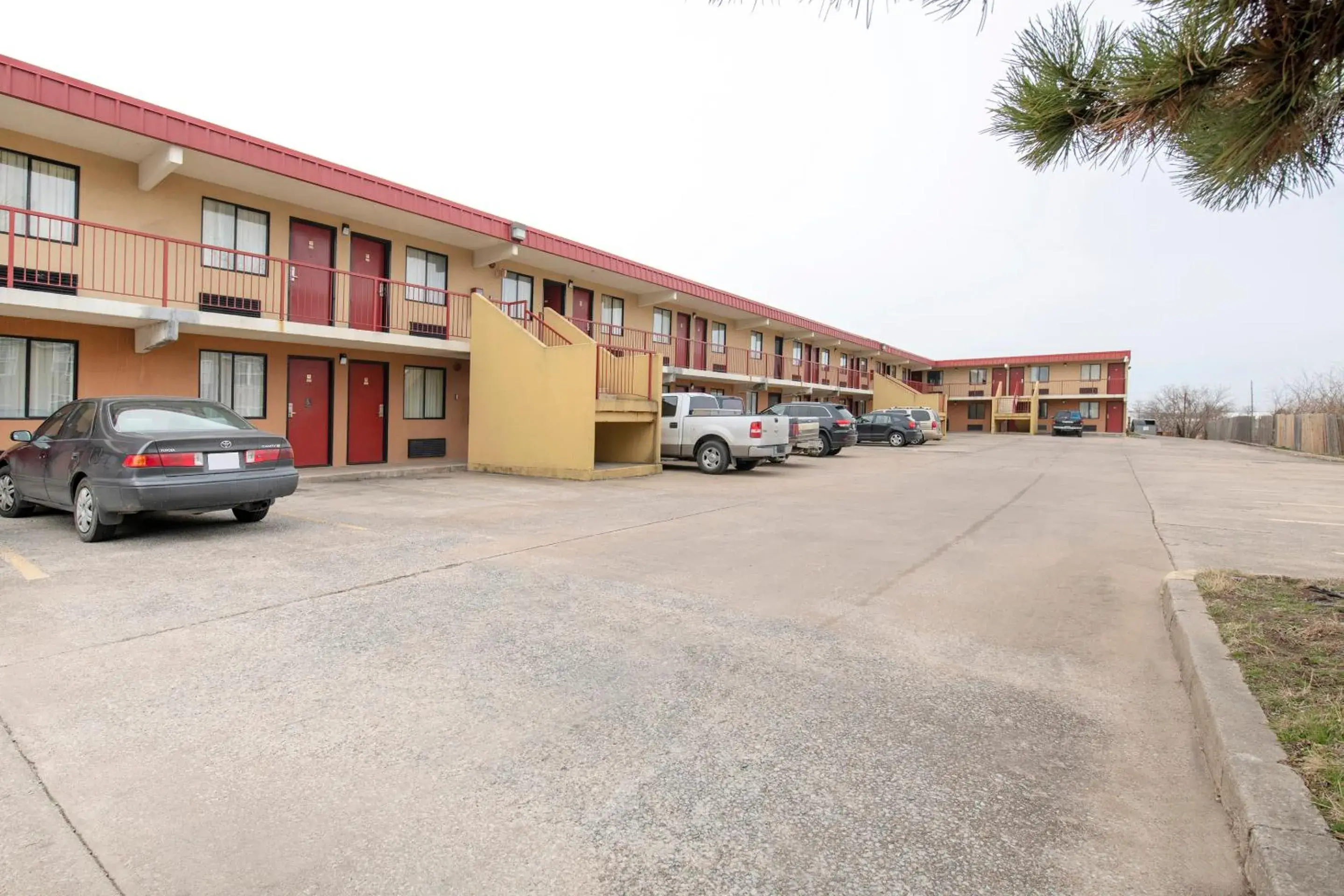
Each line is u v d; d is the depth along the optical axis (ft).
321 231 48.01
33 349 36.68
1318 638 13.32
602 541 24.84
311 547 22.67
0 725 10.36
